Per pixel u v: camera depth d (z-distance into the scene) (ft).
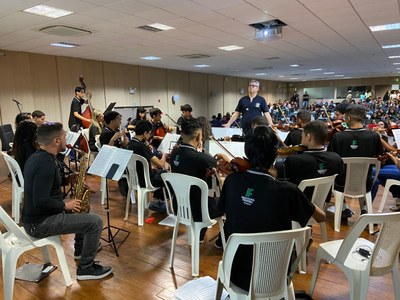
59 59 25.90
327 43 22.29
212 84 45.24
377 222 4.80
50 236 6.66
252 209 4.32
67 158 16.79
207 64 33.24
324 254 5.78
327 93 65.26
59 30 16.28
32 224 6.41
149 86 35.01
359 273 5.13
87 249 7.04
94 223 6.93
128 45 21.33
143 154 10.34
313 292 6.41
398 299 5.33
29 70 23.97
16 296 6.56
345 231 9.41
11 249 6.21
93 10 13.14
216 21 15.48
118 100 31.45
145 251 8.52
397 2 13.05
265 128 4.50
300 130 10.87
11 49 22.22
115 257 8.18
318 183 6.84
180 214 7.50
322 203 7.27
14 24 14.99
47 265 7.65
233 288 4.46
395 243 5.11
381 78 59.47
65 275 6.89
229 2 12.60
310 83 66.59
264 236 4.00
